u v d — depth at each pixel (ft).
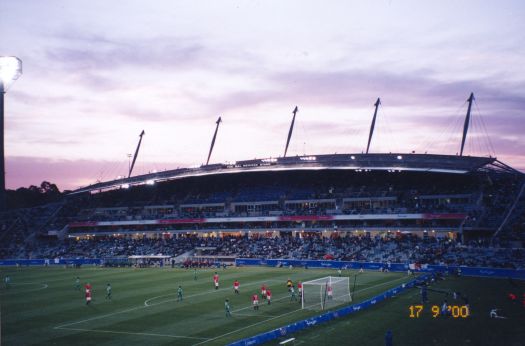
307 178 465.06
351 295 201.77
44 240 500.33
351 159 376.07
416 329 137.08
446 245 328.29
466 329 136.36
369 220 378.94
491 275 258.78
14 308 187.32
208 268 337.52
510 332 132.36
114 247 449.06
